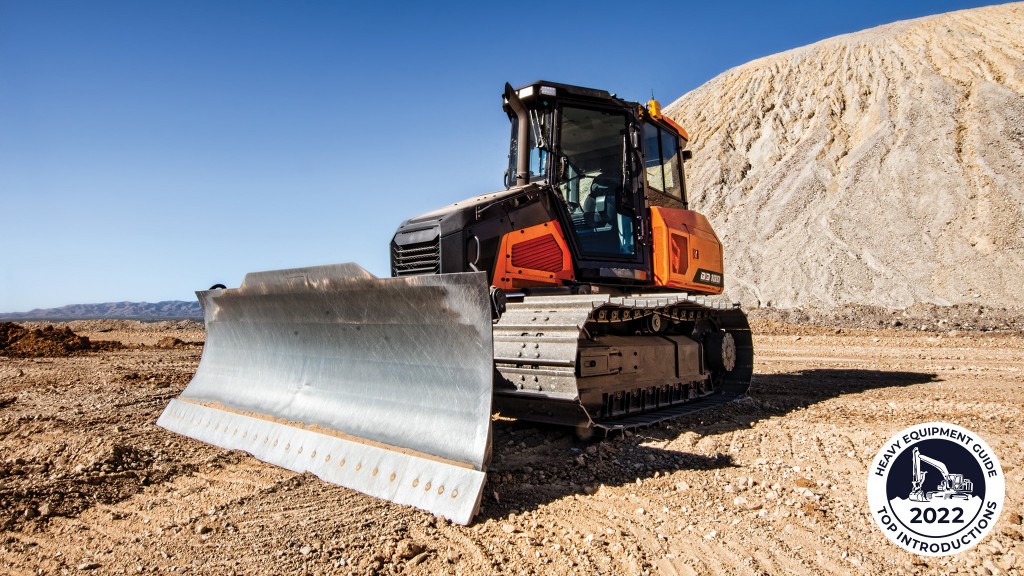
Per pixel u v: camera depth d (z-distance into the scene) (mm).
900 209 35812
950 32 53406
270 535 3180
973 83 45000
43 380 8859
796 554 2932
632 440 4922
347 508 3537
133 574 2805
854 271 32781
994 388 7277
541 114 6230
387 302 4145
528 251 5652
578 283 6066
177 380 8750
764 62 62500
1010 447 4461
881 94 47312
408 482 3635
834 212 37344
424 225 5480
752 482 3898
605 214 6414
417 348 4035
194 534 3219
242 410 5137
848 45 57688
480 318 3656
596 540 3057
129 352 13773
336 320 4598
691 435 5078
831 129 46000
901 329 16047
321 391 4668
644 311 5820
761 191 42562
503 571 2766
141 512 3574
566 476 4078
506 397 4699
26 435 5344
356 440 4105
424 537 3133
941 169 37406
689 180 48000
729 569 2783
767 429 5332
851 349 11945
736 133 51469
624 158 6480
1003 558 2811
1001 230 31906
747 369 7180
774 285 34250
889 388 7531
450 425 3738
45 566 2918
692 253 7230
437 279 3795
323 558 2900
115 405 6727
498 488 3840
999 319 16500
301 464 4242
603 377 5168
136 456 4551
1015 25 51500
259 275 5090
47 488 3865
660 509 3502
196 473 4238
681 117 59000
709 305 5938
